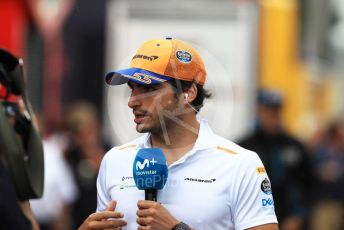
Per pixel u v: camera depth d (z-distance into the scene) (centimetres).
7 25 3162
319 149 3291
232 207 1116
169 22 2728
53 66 3369
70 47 3391
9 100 1284
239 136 2591
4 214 1088
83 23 3388
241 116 2627
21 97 1263
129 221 1124
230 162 1120
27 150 1249
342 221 3105
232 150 1130
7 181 1109
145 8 2742
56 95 3375
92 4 3381
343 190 3134
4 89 1278
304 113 3556
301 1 3703
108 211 1112
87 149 2330
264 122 2066
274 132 2070
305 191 2092
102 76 3356
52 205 2186
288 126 3303
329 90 4141
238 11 2708
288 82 3259
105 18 3372
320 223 3106
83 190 2302
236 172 1116
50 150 2191
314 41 3822
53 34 3369
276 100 2067
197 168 1119
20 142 1217
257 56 2788
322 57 4000
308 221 2159
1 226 1090
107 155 1170
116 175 1149
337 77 4328
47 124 3312
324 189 3136
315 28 3831
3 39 3170
